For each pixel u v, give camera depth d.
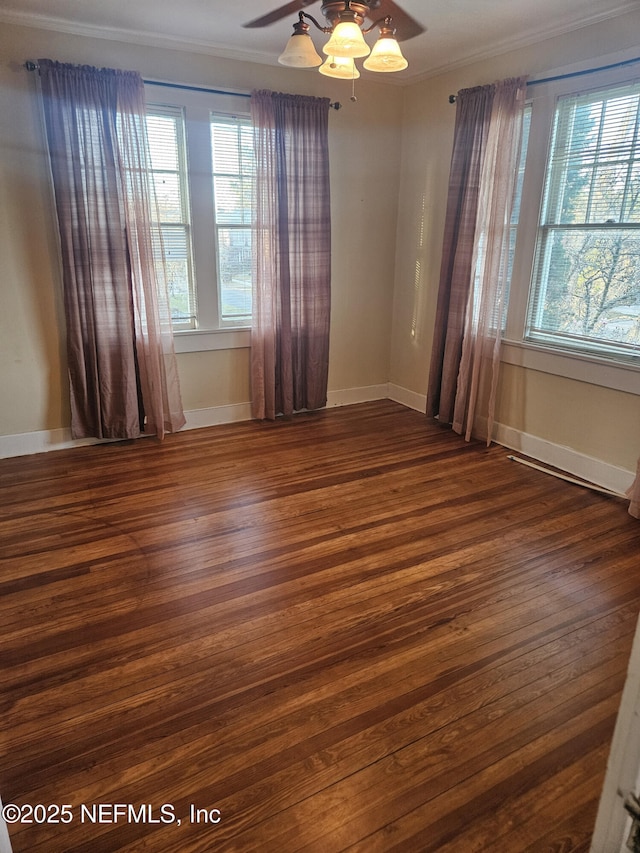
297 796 1.48
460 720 1.72
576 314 3.38
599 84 2.99
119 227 3.50
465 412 4.08
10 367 3.57
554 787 1.51
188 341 4.09
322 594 2.33
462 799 1.48
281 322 4.26
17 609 2.22
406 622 2.16
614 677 1.89
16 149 3.27
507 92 3.36
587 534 2.80
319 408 4.80
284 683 1.86
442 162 4.15
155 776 1.54
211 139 3.79
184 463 3.64
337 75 2.43
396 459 3.73
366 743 1.64
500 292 3.64
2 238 3.36
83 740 1.65
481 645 2.04
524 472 3.53
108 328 3.65
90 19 3.15
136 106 3.38
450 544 2.71
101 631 2.11
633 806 0.73
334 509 3.04
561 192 3.33
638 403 3.08
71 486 3.29
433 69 4.01
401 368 4.95
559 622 2.16
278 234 4.05
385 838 1.38
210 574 2.46
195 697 1.80
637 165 2.91
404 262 4.72
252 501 3.13
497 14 3.02
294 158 3.97
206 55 3.63
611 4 2.84
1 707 1.76
